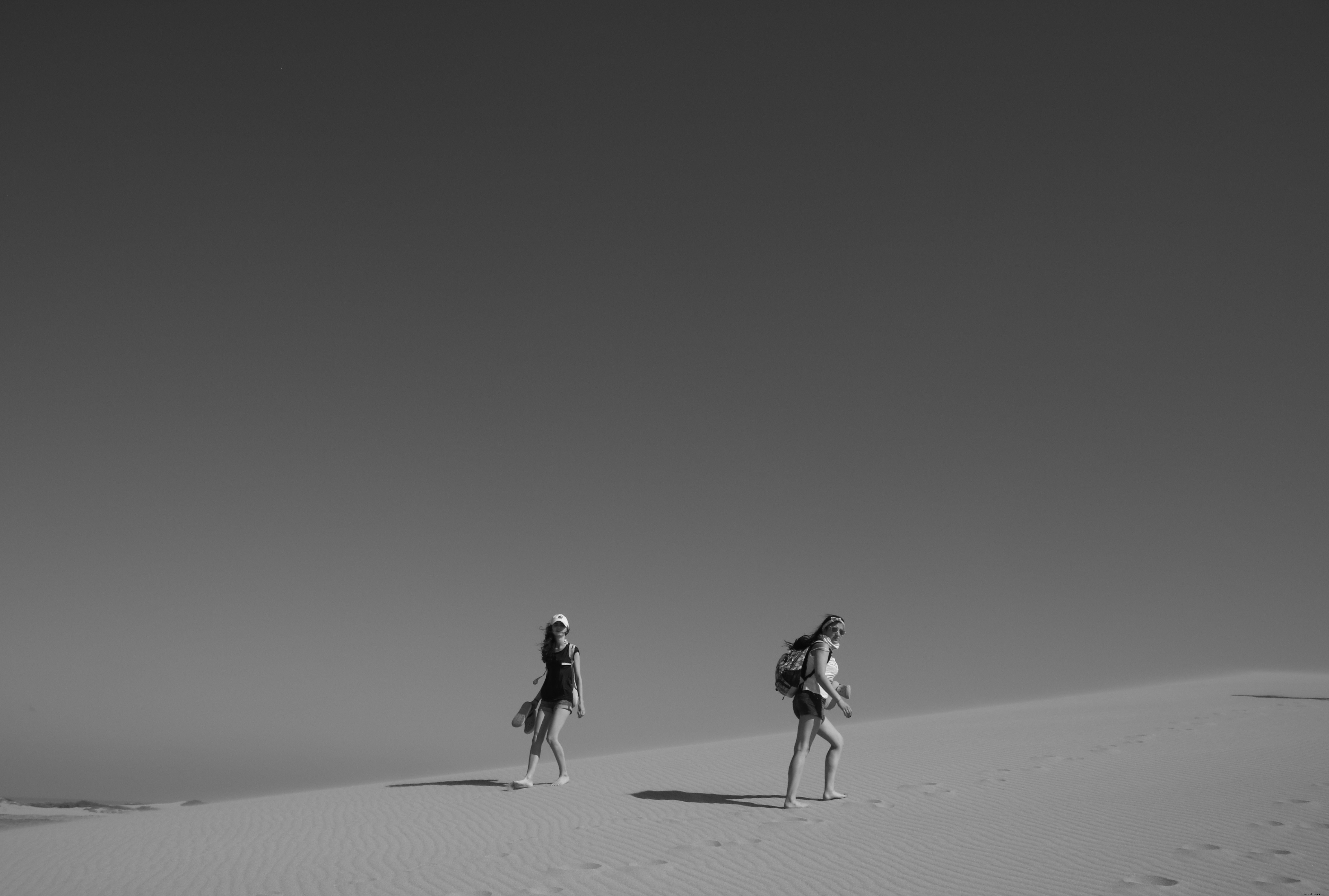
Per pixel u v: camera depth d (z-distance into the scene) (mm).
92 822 12703
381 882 8180
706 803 11539
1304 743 15328
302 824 11484
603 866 8383
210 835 10969
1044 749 15992
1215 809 10078
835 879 7750
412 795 13492
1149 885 7309
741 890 7508
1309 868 7613
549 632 14016
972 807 10711
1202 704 24359
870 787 12469
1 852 10523
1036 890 7293
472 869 8484
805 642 11297
